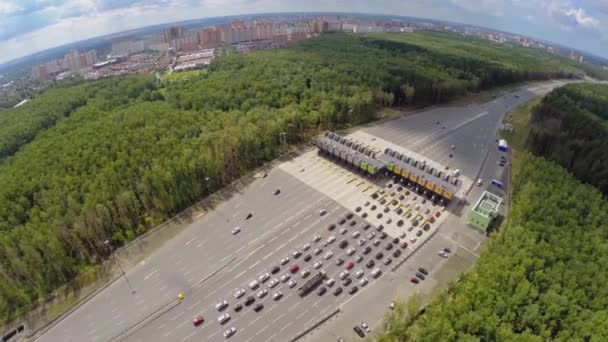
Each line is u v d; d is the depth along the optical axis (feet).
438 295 296.30
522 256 294.66
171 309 318.65
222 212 432.66
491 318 245.04
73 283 347.56
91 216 371.35
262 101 647.56
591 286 274.77
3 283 320.09
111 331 303.07
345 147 531.50
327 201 446.19
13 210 385.29
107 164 448.65
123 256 375.25
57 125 622.13
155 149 476.54
